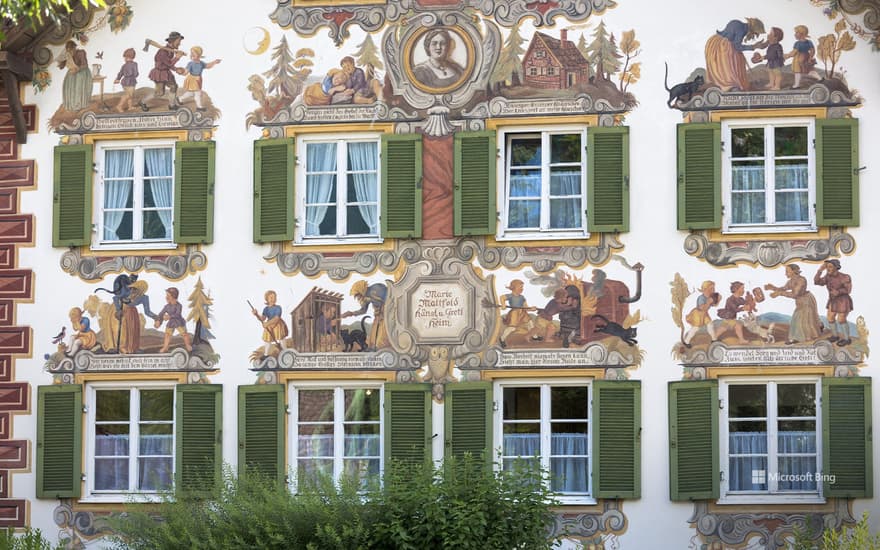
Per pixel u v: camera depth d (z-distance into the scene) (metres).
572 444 26.69
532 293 26.80
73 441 27.52
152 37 28.11
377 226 27.42
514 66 27.22
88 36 28.16
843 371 26.03
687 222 26.47
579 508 26.38
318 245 27.36
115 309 27.70
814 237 26.33
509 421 26.84
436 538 23.36
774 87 26.61
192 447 27.27
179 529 24.20
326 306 27.27
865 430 25.88
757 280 26.36
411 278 27.11
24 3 24.64
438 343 26.91
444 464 24.55
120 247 27.83
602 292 26.64
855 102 26.42
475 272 26.95
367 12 27.70
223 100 27.88
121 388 27.72
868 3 26.50
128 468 27.59
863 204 26.27
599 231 26.66
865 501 25.84
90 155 27.97
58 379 27.70
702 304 26.42
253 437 27.11
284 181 27.42
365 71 27.59
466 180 27.06
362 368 27.03
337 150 27.67
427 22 27.53
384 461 26.77
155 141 28.08
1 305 27.94
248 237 27.56
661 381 26.39
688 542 26.14
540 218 27.05
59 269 27.91
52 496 27.44
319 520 23.58
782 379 26.28
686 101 26.77
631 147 26.81
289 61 27.81
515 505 23.77
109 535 27.34
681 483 26.12
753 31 26.75
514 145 27.38
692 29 26.88
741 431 26.38
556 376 26.58
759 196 26.70
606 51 27.03
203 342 27.45
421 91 27.42
